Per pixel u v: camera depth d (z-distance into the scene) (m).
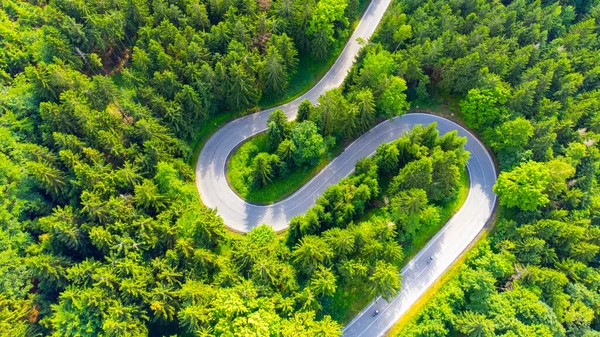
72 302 53.53
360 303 66.50
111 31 75.81
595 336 61.62
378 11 98.69
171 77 69.75
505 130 74.31
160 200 64.12
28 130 66.31
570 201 69.81
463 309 66.69
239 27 75.12
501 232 70.75
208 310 54.78
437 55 78.62
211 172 78.75
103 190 60.69
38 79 65.44
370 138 82.88
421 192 61.12
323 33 81.88
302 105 75.50
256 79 81.12
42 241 58.94
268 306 55.31
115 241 58.53
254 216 75.06
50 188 62.19
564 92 78.69
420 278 69.50
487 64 77.81
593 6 95.94
